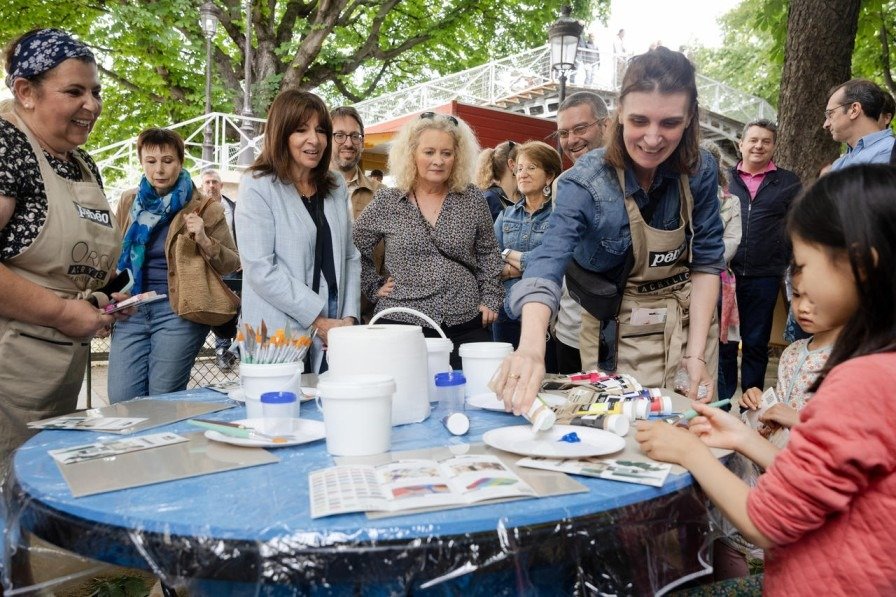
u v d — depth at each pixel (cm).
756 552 182
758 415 192
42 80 194
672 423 149
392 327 162
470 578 100
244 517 96
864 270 105
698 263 228
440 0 1727
